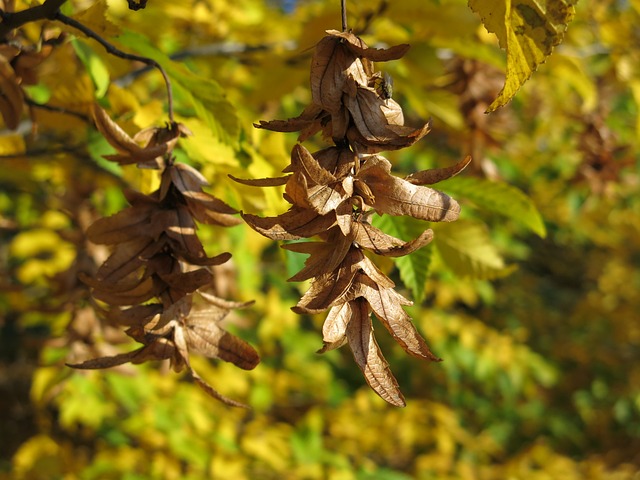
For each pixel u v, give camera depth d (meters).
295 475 3.65
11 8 1.51
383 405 4.62
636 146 3.94
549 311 8.68
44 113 1.96
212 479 3.46
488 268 2.01
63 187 3.46
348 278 0.95
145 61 1.41
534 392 5.75
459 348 5.17
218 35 3.05
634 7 2.66
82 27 1.43
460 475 4.59
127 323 1.17
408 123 3.55
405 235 1.92
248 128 1.99
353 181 0.98
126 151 1.25
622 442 7.89
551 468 5.14
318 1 3.91
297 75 2.54
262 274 4.45
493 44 2.68
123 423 3.56
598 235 6.68
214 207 1.25
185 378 4.49
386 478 3.93
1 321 4.20
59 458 3.68
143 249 1.21
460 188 2.00
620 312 8.70
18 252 3.72
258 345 4.30
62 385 2.71
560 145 4.57
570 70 2.78
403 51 1.00
